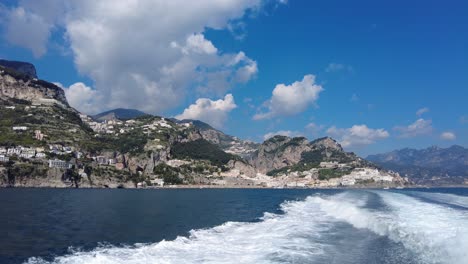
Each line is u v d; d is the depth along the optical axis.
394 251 27.11
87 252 29.19
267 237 34.81
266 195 165.75
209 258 26.09
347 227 40.09
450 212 47.72
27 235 38.44
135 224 49.41
